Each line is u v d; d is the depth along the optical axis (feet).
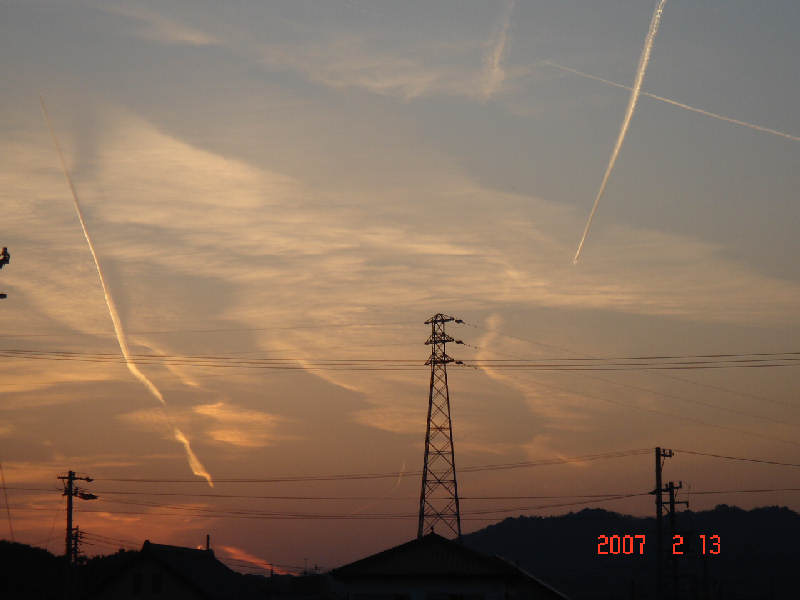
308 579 252.01
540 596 186.09
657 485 229.25
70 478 222.48
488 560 184.55
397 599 185.16
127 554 243.40
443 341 248.52
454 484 236.02
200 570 237.66
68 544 219.82
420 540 188.34
